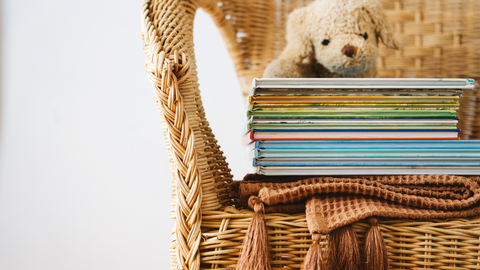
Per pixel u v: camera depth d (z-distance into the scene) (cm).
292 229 73
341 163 78
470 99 115
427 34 119
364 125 79
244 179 82
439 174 78
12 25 161
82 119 158
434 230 74
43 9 160
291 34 103
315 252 70
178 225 74
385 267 71
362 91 79
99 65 158
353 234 72
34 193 157
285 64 100
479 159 78
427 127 79
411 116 79
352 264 71
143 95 158
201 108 82
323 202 75
